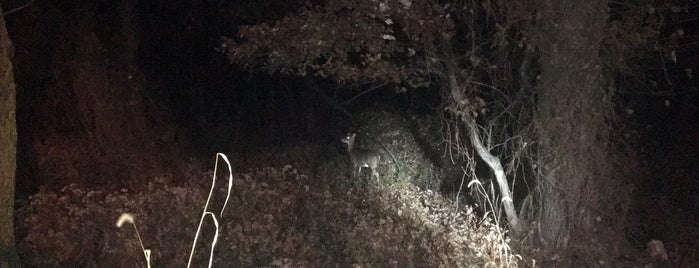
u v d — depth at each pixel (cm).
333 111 1675
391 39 942
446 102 1069
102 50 1308
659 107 1523
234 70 1712
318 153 1541
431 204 1227
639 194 1319
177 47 1667
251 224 876
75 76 1238
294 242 878
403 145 1528
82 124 1223
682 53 1258
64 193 973
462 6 998
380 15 917
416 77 1017
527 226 1054
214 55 1686
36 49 1220
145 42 1593
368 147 1549
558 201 1003
